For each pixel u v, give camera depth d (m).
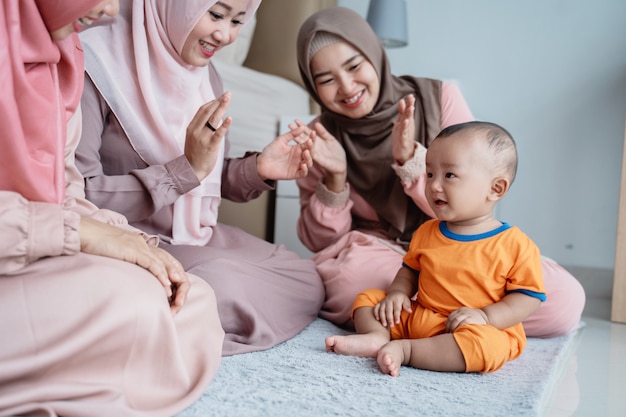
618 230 2.16
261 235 2.72
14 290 0.87
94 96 1.41
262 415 0.97
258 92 2.71
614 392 1.31
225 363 1.25
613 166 2.82
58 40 1.02
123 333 0.90
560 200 2.90
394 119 1.87
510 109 3.01
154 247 1.07
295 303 1.56
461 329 1.29
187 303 1.08
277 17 3.29
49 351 0.86
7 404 0.81
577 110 2.88
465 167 1.36
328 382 1.15
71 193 1.17
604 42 2.84
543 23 2.95
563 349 1.58
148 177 1.34
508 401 1.10
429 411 1.03
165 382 0.96
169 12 1.43
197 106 1.53
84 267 0.91
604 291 2.79
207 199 1.57
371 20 3.10
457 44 3.13
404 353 1.29
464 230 1.42
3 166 0.92
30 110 0.94
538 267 1.37
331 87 1.81
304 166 1.63
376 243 1.80
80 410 0.85
